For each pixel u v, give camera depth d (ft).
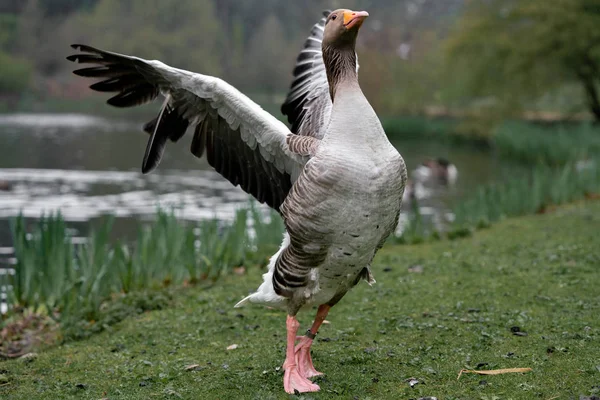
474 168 80.18
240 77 228.84
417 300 22.18
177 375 16.49
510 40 95.40
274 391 15.21
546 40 90.02
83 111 168.55
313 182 13.89
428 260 27.86
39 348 19.98
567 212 37.73
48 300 22.65
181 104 16.43
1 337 20.99
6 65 185.78
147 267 24.97
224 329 20.17
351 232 14.05
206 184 63.62
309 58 18.99
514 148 84.43
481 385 14.88
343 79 14.75
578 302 20.66
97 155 85.10
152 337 19.88
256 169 16.71
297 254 14.53
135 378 16.49
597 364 15.65
